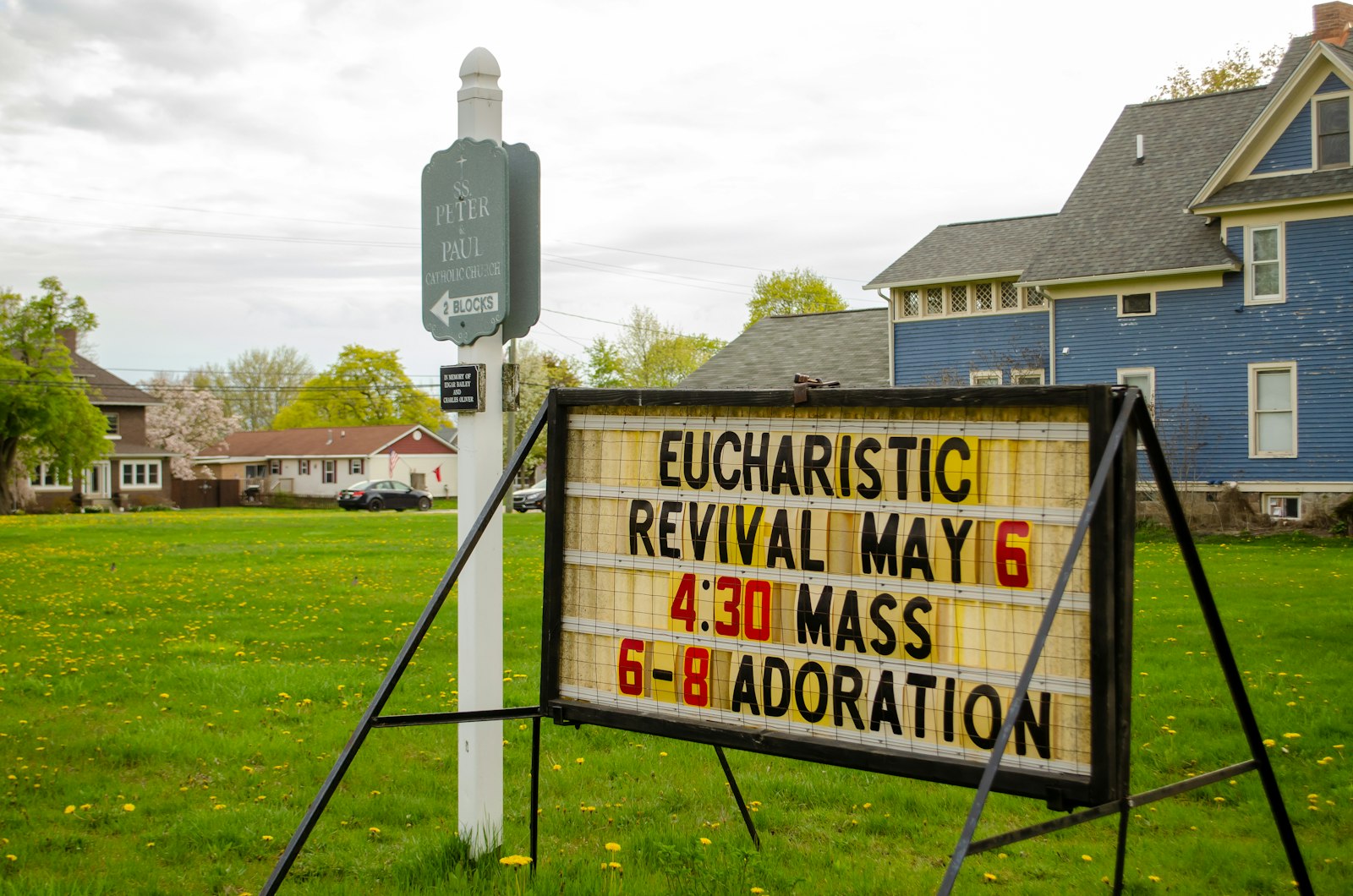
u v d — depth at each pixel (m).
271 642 12.28
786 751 3.95
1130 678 3.36
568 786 6.62
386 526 38.00
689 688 4.28
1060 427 3.52
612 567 4.50
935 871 5.21
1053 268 30.78
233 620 14.15
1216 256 28.25
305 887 4.91
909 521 3.79
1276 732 7.51
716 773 6.96
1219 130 32.31
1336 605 13.55
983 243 35.19
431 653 11.52
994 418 3.64
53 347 54.03
